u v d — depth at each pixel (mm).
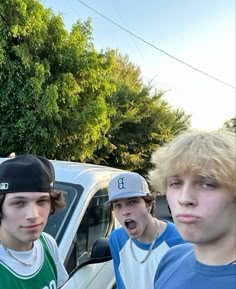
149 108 7559
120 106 7117
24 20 4324
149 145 7625
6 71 4215
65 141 4918
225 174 478
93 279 1201
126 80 9469
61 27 4746
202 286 506
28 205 711
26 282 729
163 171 535
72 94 4688
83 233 1245
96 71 5129
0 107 4293
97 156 6652
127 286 1061
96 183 1399
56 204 788
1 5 4148
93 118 4895
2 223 721
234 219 500
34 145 4434
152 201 1059
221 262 507
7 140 4363
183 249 627
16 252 731
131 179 1030
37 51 4605
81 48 4914
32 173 714
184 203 497
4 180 704
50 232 1144
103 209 1452
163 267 636
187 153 498
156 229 1049
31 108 4426
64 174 1365
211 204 487
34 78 4234
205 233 494
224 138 510
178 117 8961
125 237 1090
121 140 7215
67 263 1076
